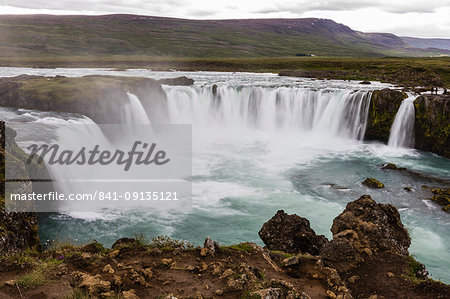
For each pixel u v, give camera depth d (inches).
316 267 396.8
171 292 311.7
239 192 918.4
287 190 943.0
